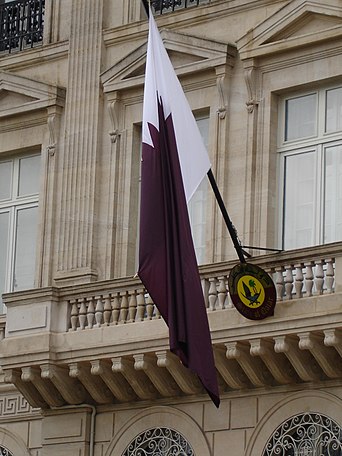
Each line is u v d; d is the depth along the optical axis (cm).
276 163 5050
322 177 4956
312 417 4703
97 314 5003
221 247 5044
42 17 5703
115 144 5347
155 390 4981
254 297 4609
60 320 5062
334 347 4572
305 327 4550
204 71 5181
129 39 5403
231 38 5169
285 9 5025
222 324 4691
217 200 4709
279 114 5078
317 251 4594
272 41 5056
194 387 4894
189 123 4594
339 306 4500
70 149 5428
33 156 5603
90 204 5328
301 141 5022
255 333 4631
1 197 5634
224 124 5112
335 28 4922
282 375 4722
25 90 5572
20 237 5556
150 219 4422
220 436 4844
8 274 5547
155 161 4484
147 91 4566
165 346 4809
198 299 4412
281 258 4653
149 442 4991
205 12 5225
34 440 5247
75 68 5484
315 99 5022
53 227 5428
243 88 5112
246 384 4822
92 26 5484
